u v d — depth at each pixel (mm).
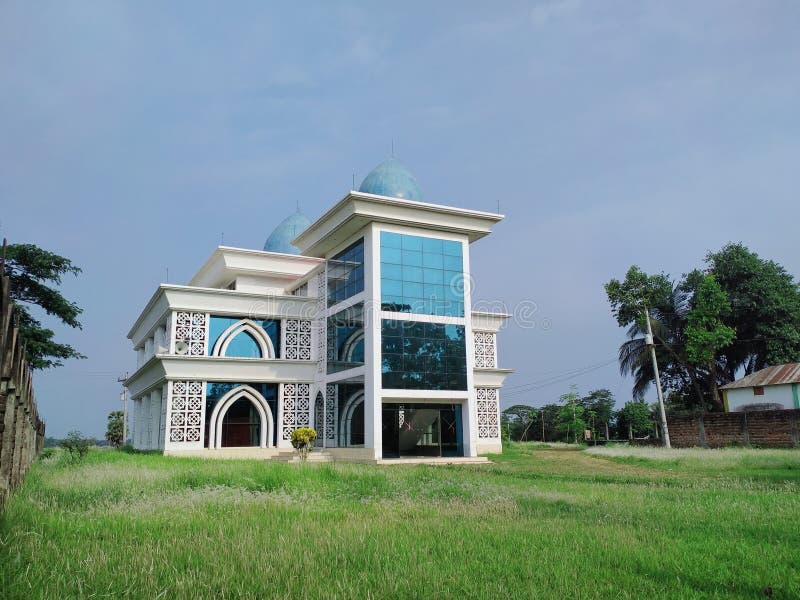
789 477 16141
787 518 8531
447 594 4609
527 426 66000
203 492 11156
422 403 29781
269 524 7871
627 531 7348
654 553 6016
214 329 31234
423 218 29703
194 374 29234
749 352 41438
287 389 31891
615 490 12562
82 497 10555
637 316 38938
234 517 8453
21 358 11500
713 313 37594
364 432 27938
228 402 30297
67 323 33312
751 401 35094
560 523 7973
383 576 5113
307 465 16609
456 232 31031
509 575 5207
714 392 40688
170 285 29812
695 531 7449
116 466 17094
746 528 7664
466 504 10430
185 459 21734
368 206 28578
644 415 52625
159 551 6051
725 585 4969
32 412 18734
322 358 32062
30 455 18250
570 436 54281
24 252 31672
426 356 29016
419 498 11328
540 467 22219
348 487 12875
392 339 28328
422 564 5488
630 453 27844
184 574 5070
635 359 42969
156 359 28891
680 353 42719
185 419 28828
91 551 6098
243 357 31359
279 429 31250
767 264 41531
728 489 12859
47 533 7031
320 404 31766
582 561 5719
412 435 29297
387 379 27828
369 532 7125
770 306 39750
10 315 8250
